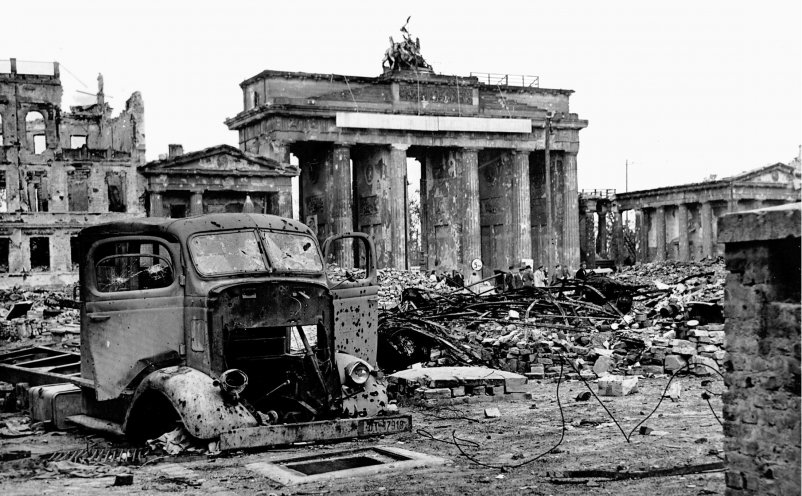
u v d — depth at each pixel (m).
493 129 79.25
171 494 8.73
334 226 73.69
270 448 10.94
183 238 11.55
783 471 6.66
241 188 65.81
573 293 30.31
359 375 11.66
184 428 10.69
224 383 10.66
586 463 9.93
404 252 75.06
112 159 71.62
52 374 15.04
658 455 10.28
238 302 11.09
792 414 6.61
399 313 24.16
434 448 11.25
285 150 71.44
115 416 12.34
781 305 6.69
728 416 7.07
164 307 11.52
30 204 71.62
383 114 74.81
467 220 78.56
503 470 9.73
